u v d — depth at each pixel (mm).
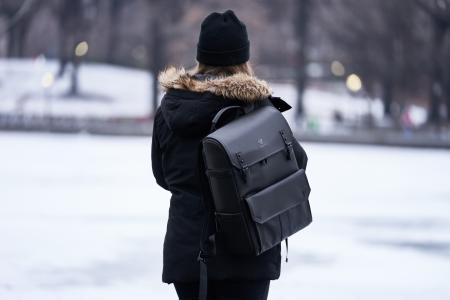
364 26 82000
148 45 93312
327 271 13430
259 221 5512
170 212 5855
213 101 5707
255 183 5574
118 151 46188
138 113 87312
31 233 16750
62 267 13367
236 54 5891
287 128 5805
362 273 13305
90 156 41219
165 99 5836
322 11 95375
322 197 24391
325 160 44125
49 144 52812
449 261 14469
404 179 31469
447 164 41875
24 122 71125
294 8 101625
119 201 22297
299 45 93125
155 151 6023
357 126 77625
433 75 74562
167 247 5785
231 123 5664
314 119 77000
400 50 79375
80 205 21297
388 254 15086
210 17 5902
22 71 91125
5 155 40875
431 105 74500
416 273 13352
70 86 92938
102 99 91562
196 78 5895
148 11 90000
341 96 106562
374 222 19297
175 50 92375
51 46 116125
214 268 5625
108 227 17688
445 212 21312
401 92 79750
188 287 5824
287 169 5762
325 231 17844
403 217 20250
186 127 5723
